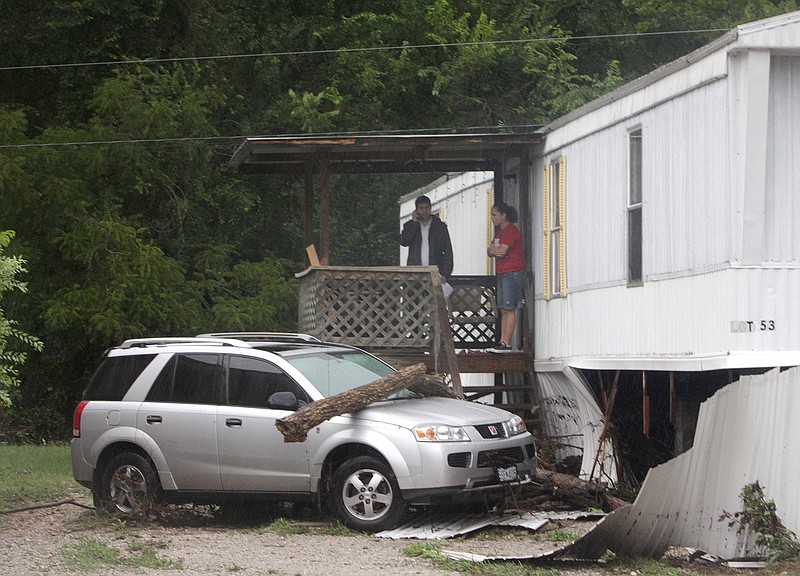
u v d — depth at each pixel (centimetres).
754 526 1680
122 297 4288
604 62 5572
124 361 2222
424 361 2864
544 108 5197
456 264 3906
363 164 3359
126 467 2156
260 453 2044
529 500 2145
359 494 1967
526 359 3073
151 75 4844
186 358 2164
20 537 1978
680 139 2223
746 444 1722
